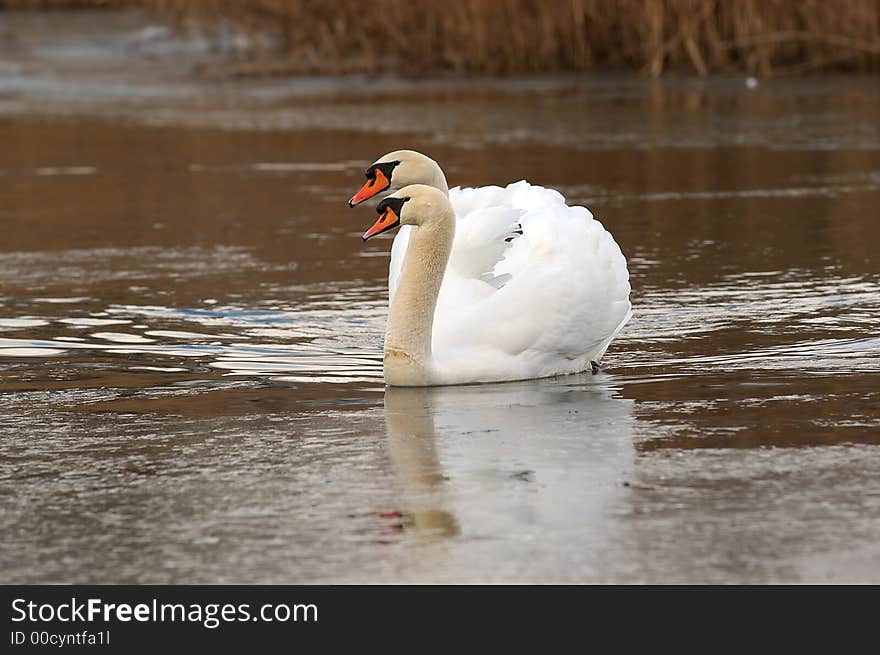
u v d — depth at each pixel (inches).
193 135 1194.0
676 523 342.0
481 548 329.4
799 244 714.2
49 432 427.5
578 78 1509.6
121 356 522.9
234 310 597.6
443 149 1069.8
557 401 452.4
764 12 1471.5
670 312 578.9
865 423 419.8
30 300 621.0
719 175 941.8
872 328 543.2
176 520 351.9
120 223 819.4
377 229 465.7
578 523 343.3
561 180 927.7
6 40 1956.2
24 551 334.6
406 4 1567.4
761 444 402.0
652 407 442.6
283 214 839.7
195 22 1770.4
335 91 1465.3
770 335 536.4
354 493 367.6
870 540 330.3
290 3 1603.1
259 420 435.8
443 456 395.5
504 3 1550.2
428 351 472.1
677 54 1541.6
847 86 1387.8
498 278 500.4
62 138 1195.3
